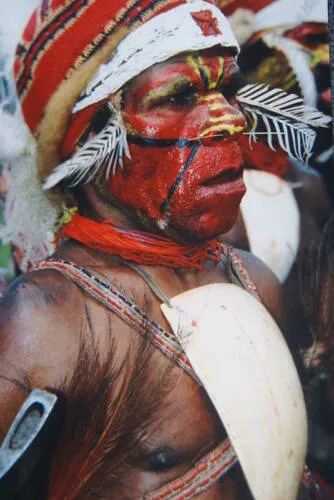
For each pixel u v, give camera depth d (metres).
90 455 2.12
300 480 2.28
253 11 2.42
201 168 2.18
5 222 2.23
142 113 2.15
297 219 2.45
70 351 2.12
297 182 2.46
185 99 2.17
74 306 2.14
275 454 2.21
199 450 2.16
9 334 2.11
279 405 2.21
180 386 2.16
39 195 2.21
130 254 2.19
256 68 2.42
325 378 2.43
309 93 2.45
